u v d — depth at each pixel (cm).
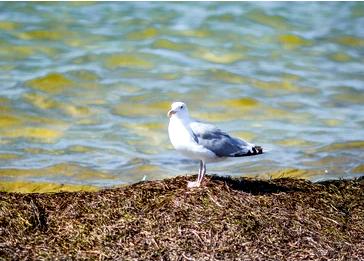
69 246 1043
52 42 2147
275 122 1708
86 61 2030
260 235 1068
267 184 1229
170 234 1058
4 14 2298
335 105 1819
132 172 1424
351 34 2303
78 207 1138
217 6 2445
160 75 1969
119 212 1120
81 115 1706
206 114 1742
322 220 1127
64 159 1471
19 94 1791
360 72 2053
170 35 2230
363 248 1059
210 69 2019
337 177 1407
